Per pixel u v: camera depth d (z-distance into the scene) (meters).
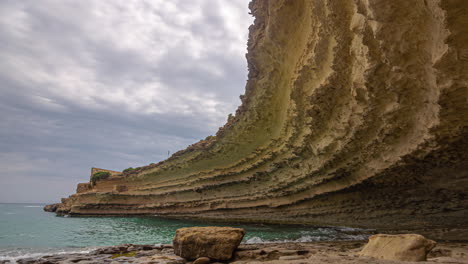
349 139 11.50
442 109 7.24
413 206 13.95
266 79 14.47
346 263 4.48
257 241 11.84
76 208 34.62
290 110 13.86
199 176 25.16
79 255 7.94
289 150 16.25
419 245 4.67
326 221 17.69
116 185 34.16
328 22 8.99
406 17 6.18
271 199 20.52
